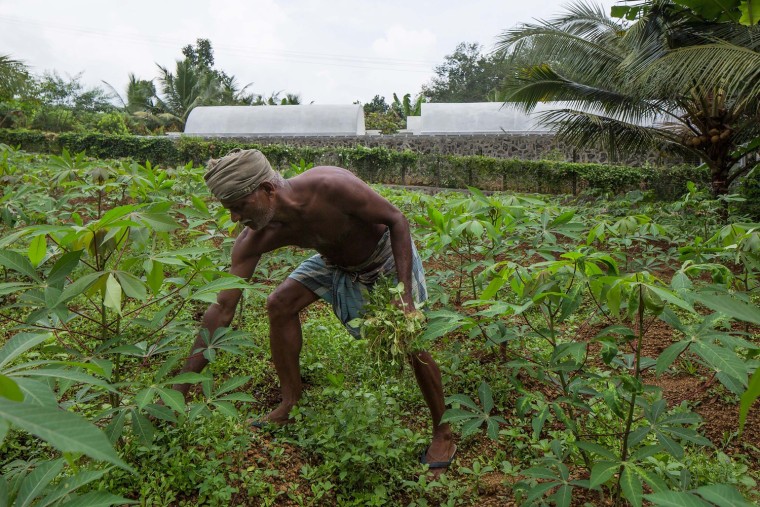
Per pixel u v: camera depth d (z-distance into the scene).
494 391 3.11
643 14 8.09
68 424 0.79
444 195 5.43
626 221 4.01
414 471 2.44
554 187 12.57
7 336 3.44
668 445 1.78
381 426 2.51
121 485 2.18
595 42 9.50
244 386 3.16
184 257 1.95
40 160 7.84
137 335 3.52
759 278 4.36
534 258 5.26
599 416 2.76
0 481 1.17
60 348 1.90
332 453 2.39
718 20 7.48
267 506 2.19
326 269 2.74
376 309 2.29
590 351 3.64
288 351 2.76
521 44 9.80
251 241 2.55
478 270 4.74
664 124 11.26
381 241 2.62
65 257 1.71
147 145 16.19
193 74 36.44
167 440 2.43
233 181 2.21
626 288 1.72
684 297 1.70
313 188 2.38
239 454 2.41
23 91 18.53
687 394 3.12
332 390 2.61
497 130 18.47
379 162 14.67
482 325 2.57
